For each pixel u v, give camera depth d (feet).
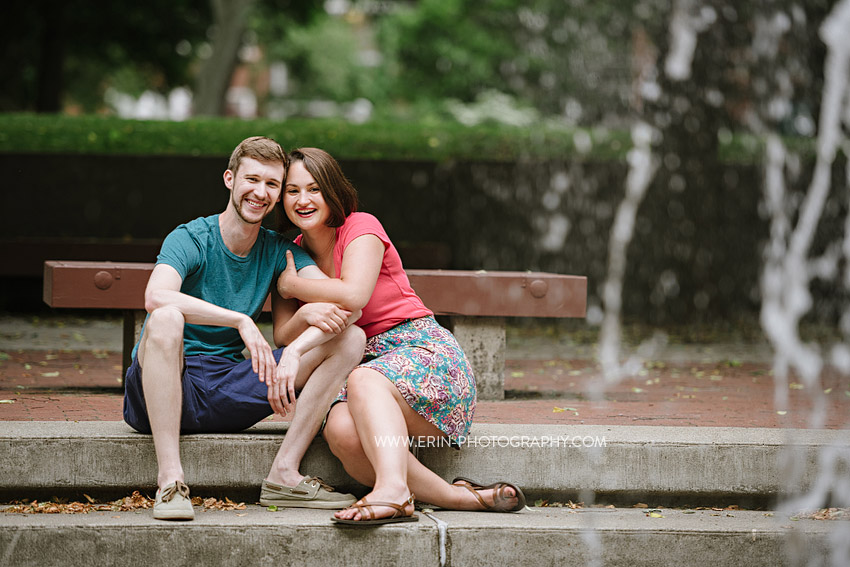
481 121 84.99
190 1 92.84
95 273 21.54
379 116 124.57
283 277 16.29
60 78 90.17
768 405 23.18
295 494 15.47
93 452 15.51
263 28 110.52
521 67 92.99
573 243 49.37
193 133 50.24
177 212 46.24
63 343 34.27
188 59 102.47
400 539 14.46
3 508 15.12
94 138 48.49
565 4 75.10
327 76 152.87
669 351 37.06
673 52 49.62
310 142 49.60
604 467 16.29
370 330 16.52
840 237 49.98
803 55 53.16
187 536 14.17
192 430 15.98
